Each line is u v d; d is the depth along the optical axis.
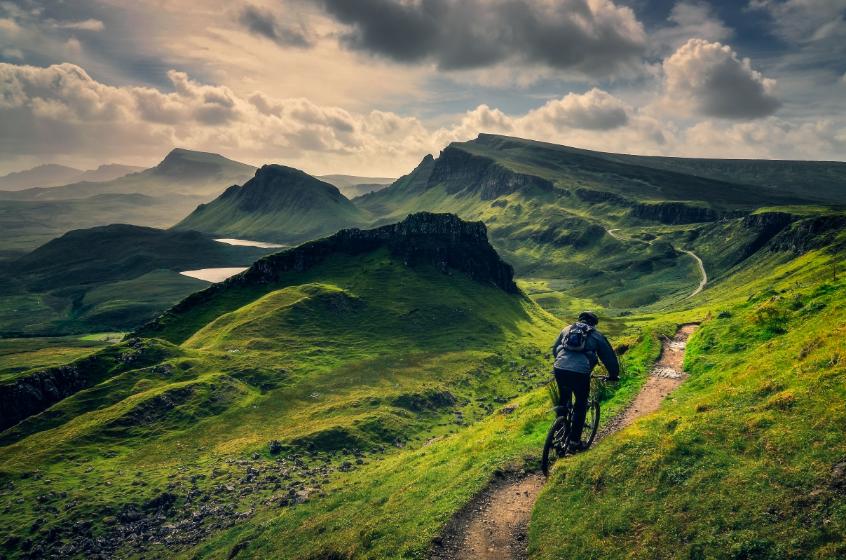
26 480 108.88
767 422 13.90
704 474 12.66
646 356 32.62
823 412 13.23
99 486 103.75
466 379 185.38
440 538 14.59
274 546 26.94
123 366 170.75
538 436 22.77
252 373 172.62
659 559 10.90
